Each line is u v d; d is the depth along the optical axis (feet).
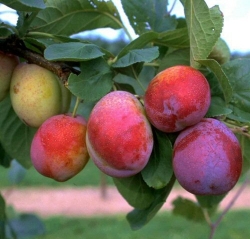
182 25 1.18
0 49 0.96
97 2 1.09
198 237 4.80
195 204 1.45
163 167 0.84
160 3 1.14
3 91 0.99
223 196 1.13
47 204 7.11
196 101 0.77
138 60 0.86
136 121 0.78
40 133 0.88
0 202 1.22
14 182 2.10
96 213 6.48
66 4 1.08
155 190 0.95
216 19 0.81
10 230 1.53
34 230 1.69
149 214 0.94
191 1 0.80
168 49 1.09
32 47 0.99
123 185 0.95
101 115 0.77
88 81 0.84
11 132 1.17
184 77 0.78
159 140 0.84
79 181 8.89
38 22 1.09
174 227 5.18
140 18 1.13
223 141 0.79
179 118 0.77
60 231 5.18
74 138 0.87
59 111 0.97
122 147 0.76
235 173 0.78
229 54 1.15
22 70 0.95
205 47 0.82
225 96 0.84
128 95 0.82
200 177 0.77
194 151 0.78
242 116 0.88
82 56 0.83
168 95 0.77
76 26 1.14
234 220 5.41
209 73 0.90
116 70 0.93
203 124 0.81
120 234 5.01
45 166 0.87
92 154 0.81
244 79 0.90
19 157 1.20
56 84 0.95
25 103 0.94
